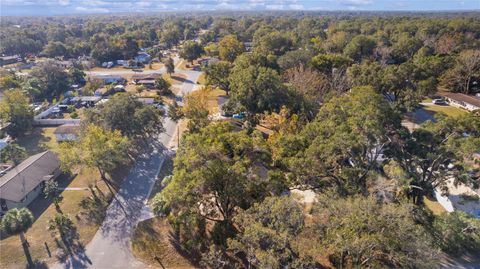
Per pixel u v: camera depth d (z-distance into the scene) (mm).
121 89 83438
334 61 71562
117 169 45219
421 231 23688
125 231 33094
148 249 30719
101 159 39844
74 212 36031
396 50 102188
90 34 184250
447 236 29516
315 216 25844
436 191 38938
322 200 26047
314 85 59531
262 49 96750
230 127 35656
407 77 63562
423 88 62062
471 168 33719
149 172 44750
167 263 29203
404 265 21672
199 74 103938
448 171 35344
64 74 85500
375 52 99562
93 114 49688
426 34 119062
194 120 50094
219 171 27516
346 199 25812
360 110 35625
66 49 132750
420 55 90688
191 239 31188
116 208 36812
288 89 54219
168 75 100688
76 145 42312
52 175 41875
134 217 35250
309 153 30953
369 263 22828
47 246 30922
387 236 21156
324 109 39969
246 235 21734
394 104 58781
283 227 21969
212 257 26375
